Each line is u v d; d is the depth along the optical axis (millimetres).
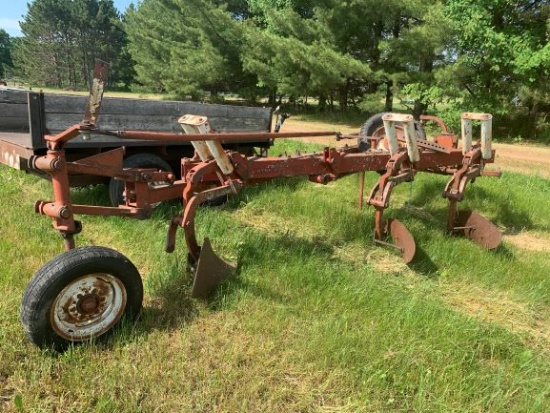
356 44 23562
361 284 4652
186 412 2949
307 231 6293
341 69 21266
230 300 4168
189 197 4117
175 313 3990
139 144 6102
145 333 3662
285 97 30078
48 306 3221
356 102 25672
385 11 20625
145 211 4012
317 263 5086
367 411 3092
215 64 26516
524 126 20156
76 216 5949
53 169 3389
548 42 16953
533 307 4785
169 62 31125
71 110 5238
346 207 7141
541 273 5410
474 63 18453
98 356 3375
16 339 3438
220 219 6137
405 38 19578
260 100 32656
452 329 3943
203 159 4145
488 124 5949
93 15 67188
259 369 3371
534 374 3625
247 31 24109
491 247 6027
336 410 3092
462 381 3371
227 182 4328
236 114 7332
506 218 7652
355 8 21812
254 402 3090
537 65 16453
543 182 10555
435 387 3309
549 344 4168
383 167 5578
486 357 3838
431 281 5168
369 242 5934
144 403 2980
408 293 4758
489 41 17062
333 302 4285
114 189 5898
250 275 4656
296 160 4820
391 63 22359
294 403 3109
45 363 3225
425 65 21328
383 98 23734
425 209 7727
